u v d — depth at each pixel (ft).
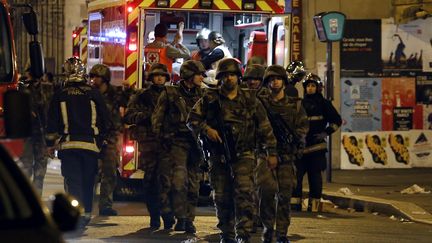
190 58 139.03
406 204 128.98
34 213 46.52
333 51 177.47
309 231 113.39
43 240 44.65
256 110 91.81
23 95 53.72
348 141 178.19
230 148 90.84
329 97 153.07
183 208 108.17
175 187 107.04
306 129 97.25
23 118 53.52
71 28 265.13
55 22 264.93
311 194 131.23
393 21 179.01
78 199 105.50
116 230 111.04
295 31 174.60
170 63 136.05
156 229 111.96
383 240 107.55
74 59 119.96
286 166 96.53
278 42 142.00
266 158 93.97
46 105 131.13
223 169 92.27
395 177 165.99
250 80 101.76
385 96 179.32
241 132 90.89
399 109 180.04
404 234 112.57
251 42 144.56
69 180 105.60
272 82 96.58
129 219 120.26
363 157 178.60
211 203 138.00
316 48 176.14
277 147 96.32
